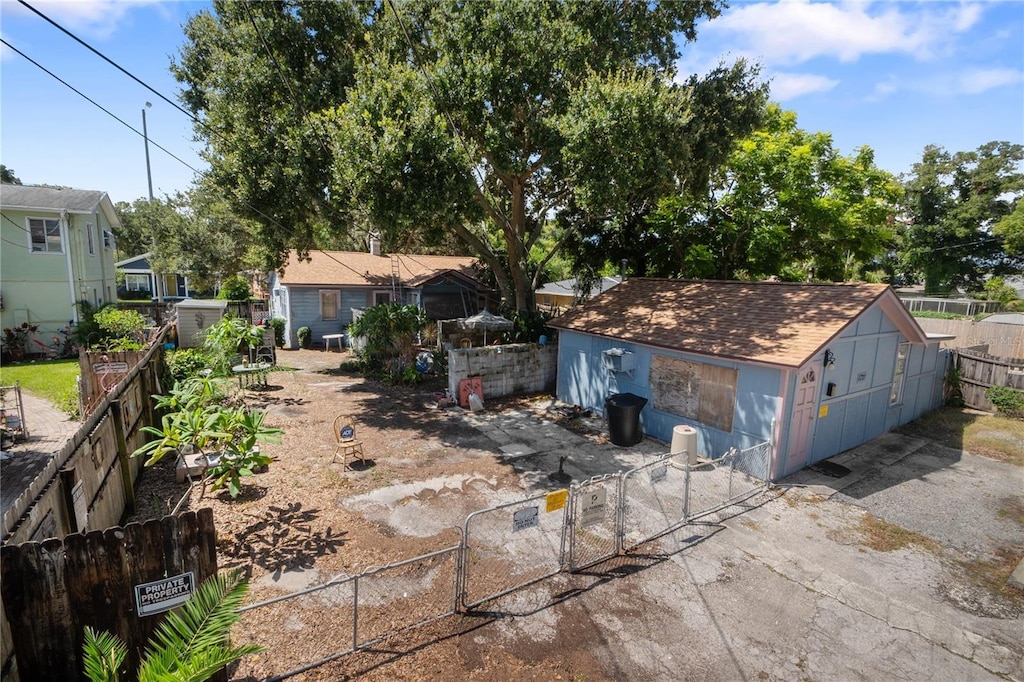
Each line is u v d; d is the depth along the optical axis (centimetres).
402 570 633
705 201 1955
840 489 918
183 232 3238
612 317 1362
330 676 471
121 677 416
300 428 1170
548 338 1662
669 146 1362
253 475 896
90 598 397
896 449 1123
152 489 839
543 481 913
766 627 563
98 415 666
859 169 1986
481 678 477
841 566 683
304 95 1346
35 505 460
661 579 642
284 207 1418
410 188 1129
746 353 966
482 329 1794
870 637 554
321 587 471
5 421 1087
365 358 1814
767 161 1819
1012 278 3788
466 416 1298
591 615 571
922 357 1322
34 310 2028
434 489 866
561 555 646
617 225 1980
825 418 1029
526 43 1241
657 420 1168
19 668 382
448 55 1274
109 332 1862
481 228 2459
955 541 751
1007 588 645
